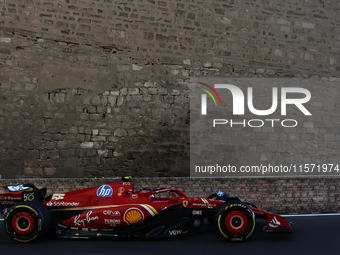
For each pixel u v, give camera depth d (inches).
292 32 376.5
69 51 328.2
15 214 192.5
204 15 355.3
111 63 336.5
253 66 365.1
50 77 323.9
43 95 322.7
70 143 327.0
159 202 213.6
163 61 346.0
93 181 295.4
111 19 336.5
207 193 301.3
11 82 316.8
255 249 187.0
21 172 317.1
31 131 319.9
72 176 326.3
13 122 317.1
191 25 352.5
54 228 204.8
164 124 344.5
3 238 206.1
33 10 321.4
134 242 201.0
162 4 346.6
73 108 328.2
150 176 339.6
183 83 350.0
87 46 331.6
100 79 334.0
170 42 347.9
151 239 209.0
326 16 385.7
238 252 180.9
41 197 216.1
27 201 199.0
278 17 373.4
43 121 322.7
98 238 210.1
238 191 302.4
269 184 305.1
